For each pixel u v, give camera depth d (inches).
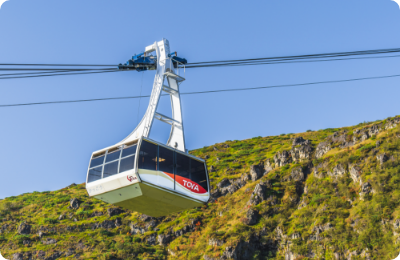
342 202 3727.9
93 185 1221.7
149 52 1477.6
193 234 4008.4
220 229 3937.0
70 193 5595.5
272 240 3659.0
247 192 4436.5
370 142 4254.4
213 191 4726.9
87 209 4845.0
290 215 3914.9
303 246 3412.9
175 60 1457.9
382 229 3211.1
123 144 1230.3
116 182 1184.8
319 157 4562.0
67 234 4291.3
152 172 1187.3
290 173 4431.6
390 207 3361.2
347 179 3964.1
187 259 3661.4
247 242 3609.7
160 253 3843.5
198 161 1342.3
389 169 3725.4
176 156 1278.3
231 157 5821.9
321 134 6259.8
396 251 2933.1
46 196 5590.6
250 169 4820.4
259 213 3973.9
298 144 4931.1
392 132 4163.4
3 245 4101.9
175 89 1423.5
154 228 4274.1
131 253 3838.6
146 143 1210.0
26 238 4156.0
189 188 1273.4
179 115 1392.7
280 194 4183.1
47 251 3946.9
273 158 4894.2
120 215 4594.0
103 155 1247.5
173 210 1320.1
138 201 1250.0
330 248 3282.5
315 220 3624.5
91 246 4005.9
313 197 3961.6
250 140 6801.2
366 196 3595.0
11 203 5162.4
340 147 4510.3
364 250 3107.8
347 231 3363.7
